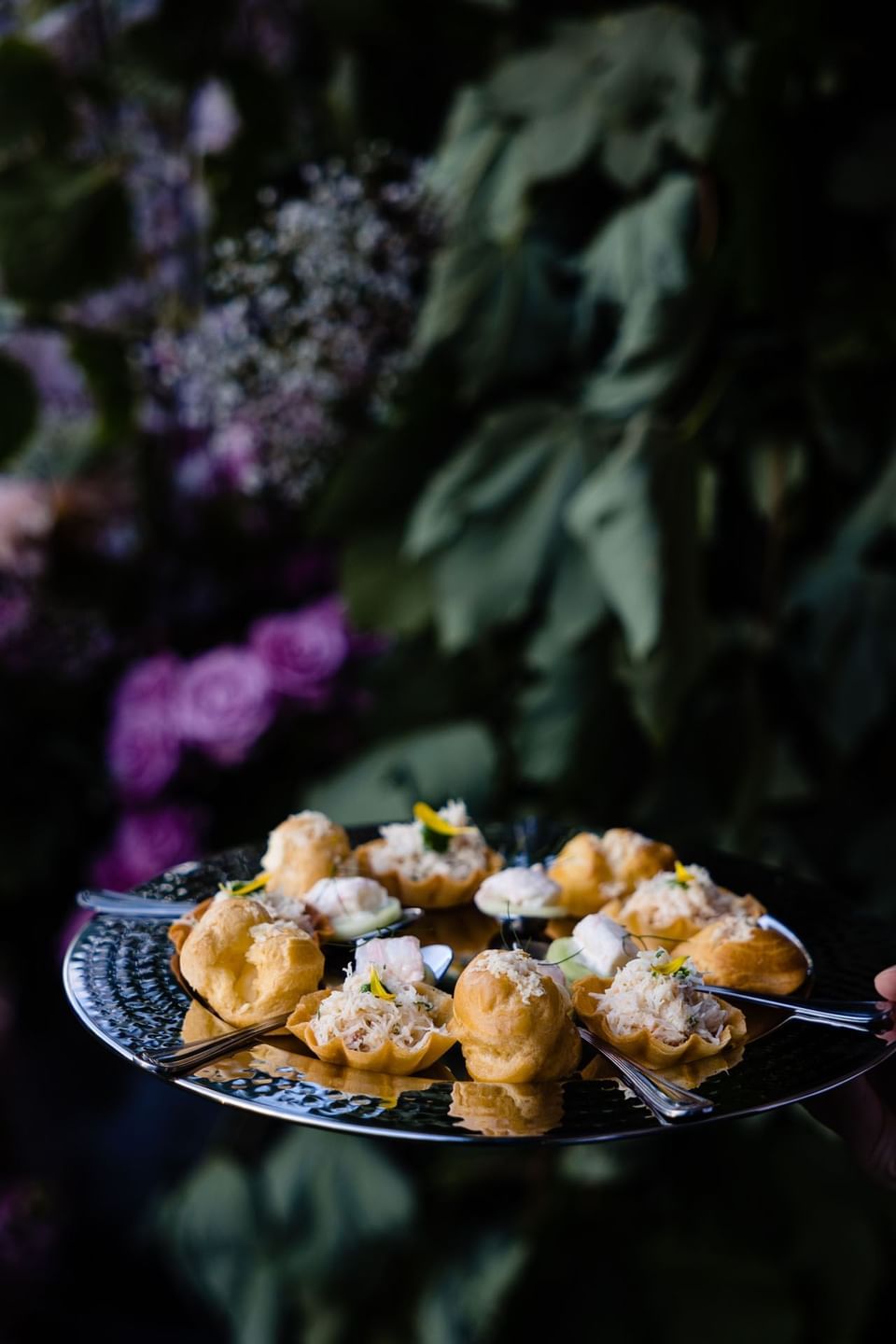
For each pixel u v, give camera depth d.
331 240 1.03
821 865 0.98
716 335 0.97
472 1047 0.60
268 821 1.12
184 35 1.11
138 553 1.22
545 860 0.79
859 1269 0.99
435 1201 1.09
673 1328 0.98
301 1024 0.61
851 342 0.93
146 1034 0.61
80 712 1.22
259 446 1.09
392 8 1.05
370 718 1.08
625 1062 0.60
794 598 0.95
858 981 0.67
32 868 1.19
